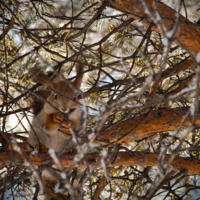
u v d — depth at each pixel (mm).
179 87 9094
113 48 9547
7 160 6387
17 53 9344
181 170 7266
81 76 7727
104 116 3445
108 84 9430
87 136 4078
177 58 9398
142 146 9828
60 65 7711
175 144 9453
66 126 7262
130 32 9297
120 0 6816
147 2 6770
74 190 3904
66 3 9102
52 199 8383
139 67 9602
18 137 8000
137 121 8320
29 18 9109
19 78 9281
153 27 7055
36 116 8141
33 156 6348
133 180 8453
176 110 8312
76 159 3613
